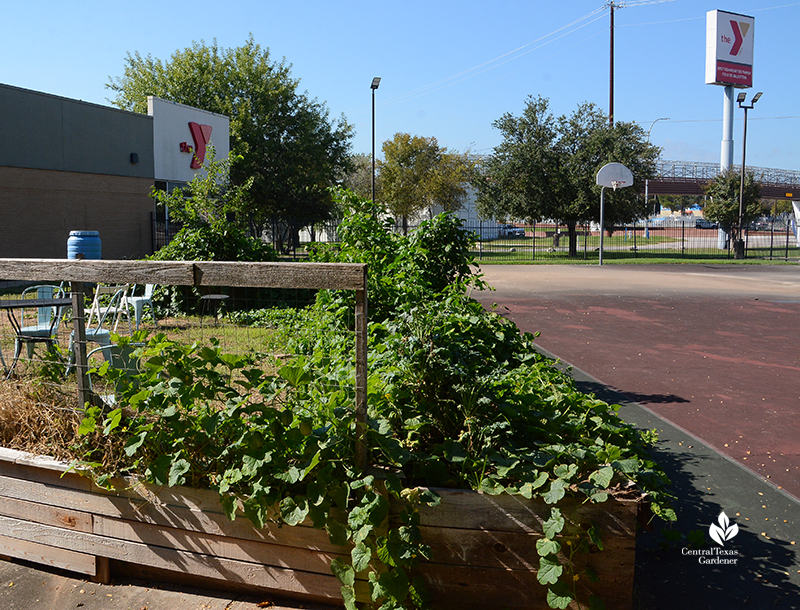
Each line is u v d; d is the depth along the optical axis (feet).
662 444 17.33
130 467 10.19
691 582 10.69
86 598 10.27
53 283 29.35
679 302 50.08
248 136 127.75
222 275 9.62
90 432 10.45
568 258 110.63
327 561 9.47
